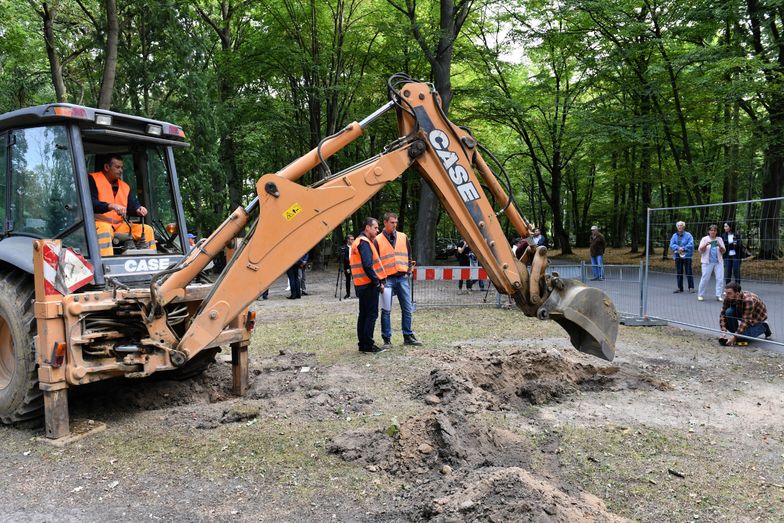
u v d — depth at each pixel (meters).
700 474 3.66
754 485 3.51
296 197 4.46
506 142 33.28
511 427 4.48
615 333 4.74
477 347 7.41
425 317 10.23
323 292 15.81
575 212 36.84
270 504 3.26
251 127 20.62
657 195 31.92
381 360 6.76
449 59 18.28
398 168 4.61
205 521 3.07
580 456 3.93
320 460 3.86
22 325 4.46
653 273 12.59
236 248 5.11
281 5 21.84
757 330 7.75
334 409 4.92
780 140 16.34
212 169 18.12
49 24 15.02
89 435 4.33
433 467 3.68
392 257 7.60
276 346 7.76
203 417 4.71
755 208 9.71
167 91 17.80
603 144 21.75
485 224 4.74
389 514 3.12
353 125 4.62
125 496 3.36
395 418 4.22
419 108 4.64
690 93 18.77
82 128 4.82
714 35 18.95
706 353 7.32
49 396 4.25
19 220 4.95
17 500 3.32
